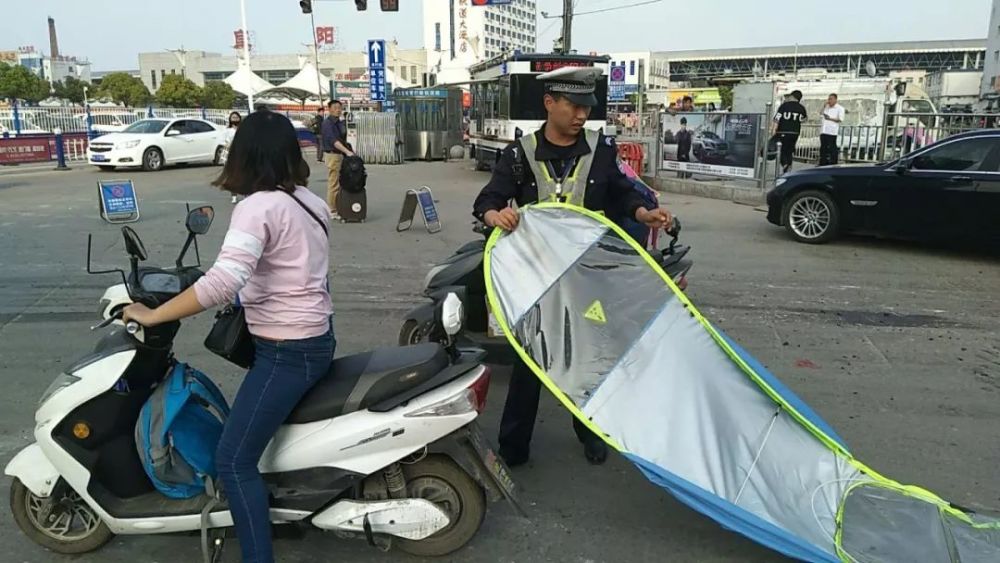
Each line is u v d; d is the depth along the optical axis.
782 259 9.25
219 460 2.77
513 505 3.09
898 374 5.43
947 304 7.29
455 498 3.15
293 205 2.67
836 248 9.94
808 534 3.08
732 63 110.25
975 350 5.95
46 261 8.86
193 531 3.07
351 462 2.90
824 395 5.04
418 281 8.12
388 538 3.07
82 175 19.61
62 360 5.59
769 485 3.26
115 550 3.30
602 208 3.86
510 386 3.97
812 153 22.33
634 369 3.44
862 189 9.72
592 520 3.57
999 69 53.53
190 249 9.59
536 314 3.42
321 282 2.79
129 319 2.67
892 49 104.44
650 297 3.62
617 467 4.10
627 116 32.44
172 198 14.73
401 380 2.94
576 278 3.54
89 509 3.19
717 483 3.20
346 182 11.72
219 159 22.91
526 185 3.78
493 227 3.58
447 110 26.45
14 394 4.95
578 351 3.43
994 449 4.26
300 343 2.73
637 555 3.30
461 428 2.99
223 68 118.38
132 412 3.02
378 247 9.98
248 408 2.73
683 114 15.52
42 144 24.59
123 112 30.86
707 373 3.53
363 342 6.12
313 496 2.93
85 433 2.95
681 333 3.59
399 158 25.06
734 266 8.86
